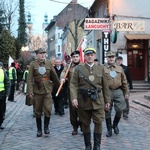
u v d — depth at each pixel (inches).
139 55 924.6
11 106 585.3
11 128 366.6
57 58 484.4
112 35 839.1
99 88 247.1
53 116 450.6
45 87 315.0
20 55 1418.6
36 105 317.4
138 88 836.6
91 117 250.8
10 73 652.1
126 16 898.1
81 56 406.6
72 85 246.8
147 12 899.4
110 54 317.4
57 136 319.6
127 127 361.1
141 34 893.8
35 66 314.0
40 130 321.1
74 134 324.5
